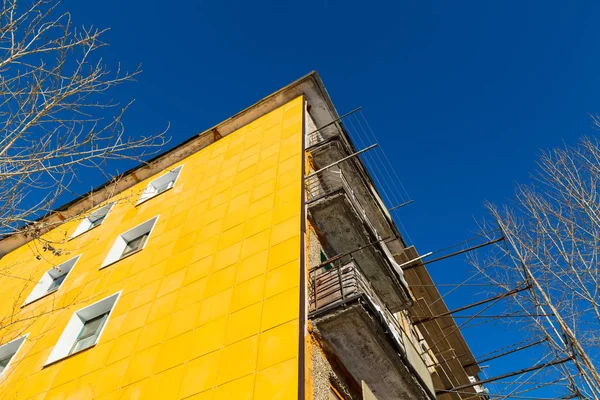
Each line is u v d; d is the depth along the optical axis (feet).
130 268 45.88
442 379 51.47
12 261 65.57
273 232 37.17
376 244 40.63
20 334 45.21
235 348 28.63
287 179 43.70
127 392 30.94
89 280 48.49
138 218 55.36
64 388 35.01
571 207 37.91
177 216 50.14
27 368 40.14
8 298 55.26
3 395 38.19
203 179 55.01
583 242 35.42
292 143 50.37
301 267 31.86
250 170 49.85
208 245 41.22
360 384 31.12
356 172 53.57
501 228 39.99
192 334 32.14
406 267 53.47
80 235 60.54
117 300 41.93
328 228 40.32
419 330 54.54
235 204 44.93
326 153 50.14
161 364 31.42
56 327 43.80
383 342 28.91
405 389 30.91
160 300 38.14
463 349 53.36
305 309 28.89
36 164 23.31
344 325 28.45
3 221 23.59
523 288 35.78
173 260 42.55
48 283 54.80
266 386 24.84
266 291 31.55
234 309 31.81
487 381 32.58
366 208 57.06
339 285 30.32
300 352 25.66
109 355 35.55
